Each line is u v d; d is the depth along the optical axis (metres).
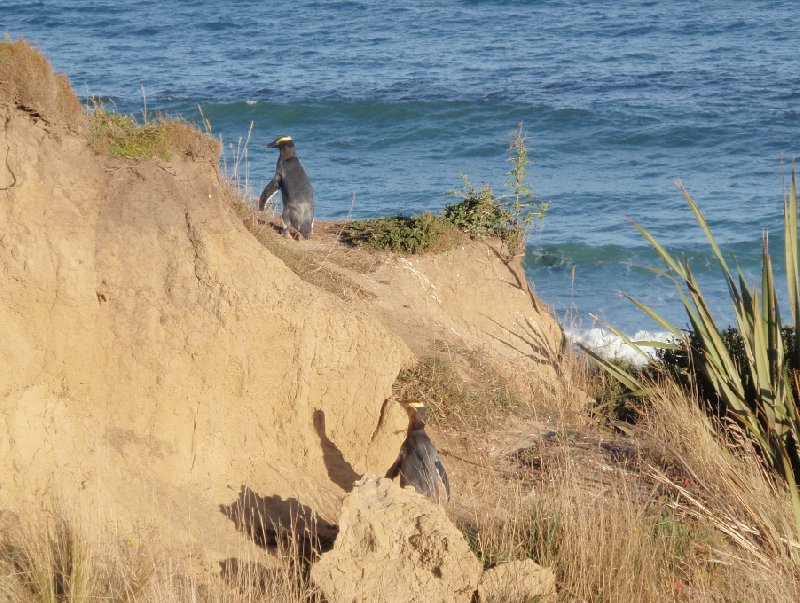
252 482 27.73
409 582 22.53
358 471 31.70
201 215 27.06
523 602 23.52
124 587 20.70
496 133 148.75
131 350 26.02
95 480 23.70
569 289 87.44
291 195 50.69
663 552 27.70
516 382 43.84
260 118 153.88
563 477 31.86
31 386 23.66
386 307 45.69
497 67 193.25
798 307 34.94
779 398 33.78
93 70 188.00
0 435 22.69
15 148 23.92
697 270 92.56
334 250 51.41
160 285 26.42
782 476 32.75
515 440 37.84
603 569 25.92
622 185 123.06
